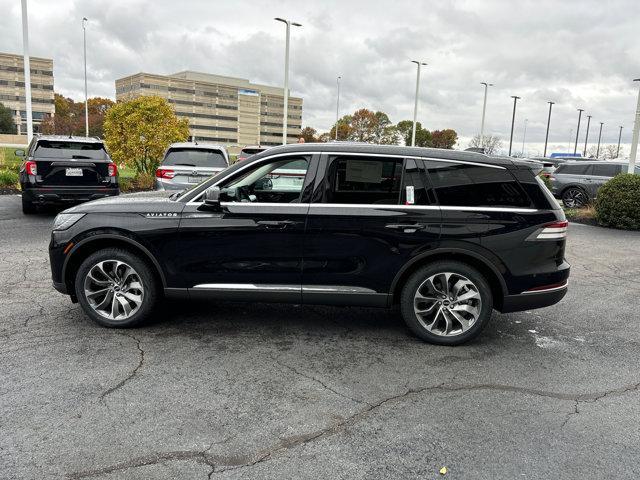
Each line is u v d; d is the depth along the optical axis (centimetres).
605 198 1288
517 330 518
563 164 1780
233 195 468
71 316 516
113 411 335
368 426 326
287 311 554
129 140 1944
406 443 308
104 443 299
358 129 8900
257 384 380
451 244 443
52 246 477
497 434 320
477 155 455
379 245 447
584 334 511
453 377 401
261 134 14450
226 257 459
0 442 297
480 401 363
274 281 460
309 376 396
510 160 455
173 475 272
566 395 376
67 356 420
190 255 461
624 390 387
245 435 312
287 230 450
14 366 398
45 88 12344
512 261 445
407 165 449
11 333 468
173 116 2045
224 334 480
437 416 340
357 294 455
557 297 455
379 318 539
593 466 289
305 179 455
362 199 452
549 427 330
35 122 12206
